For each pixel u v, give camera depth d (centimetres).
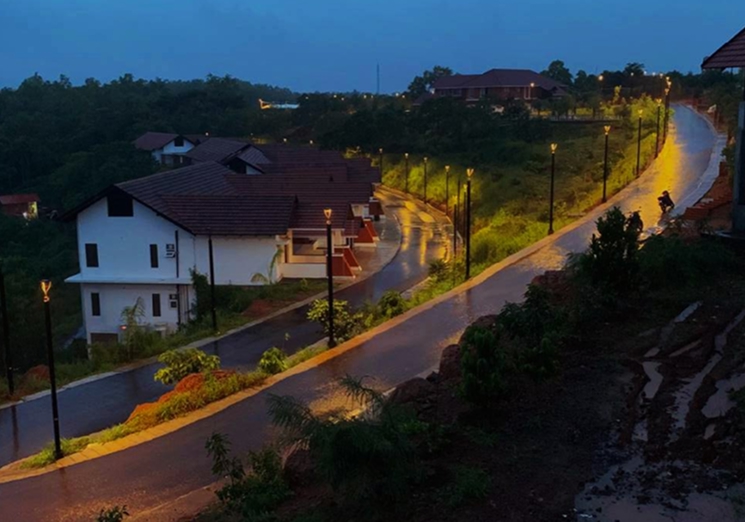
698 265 1368
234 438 1203
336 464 662
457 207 3828
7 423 1644
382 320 1961
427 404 931
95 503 1027
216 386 1424
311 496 779
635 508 661
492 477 726
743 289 1294
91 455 1209
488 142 6159
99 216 3000
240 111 10069
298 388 1398
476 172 5353
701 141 4203
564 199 3716
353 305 2638
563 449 781
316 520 690
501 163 5512
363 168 4881
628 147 4547
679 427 808
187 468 1109
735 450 741
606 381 948
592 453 770
